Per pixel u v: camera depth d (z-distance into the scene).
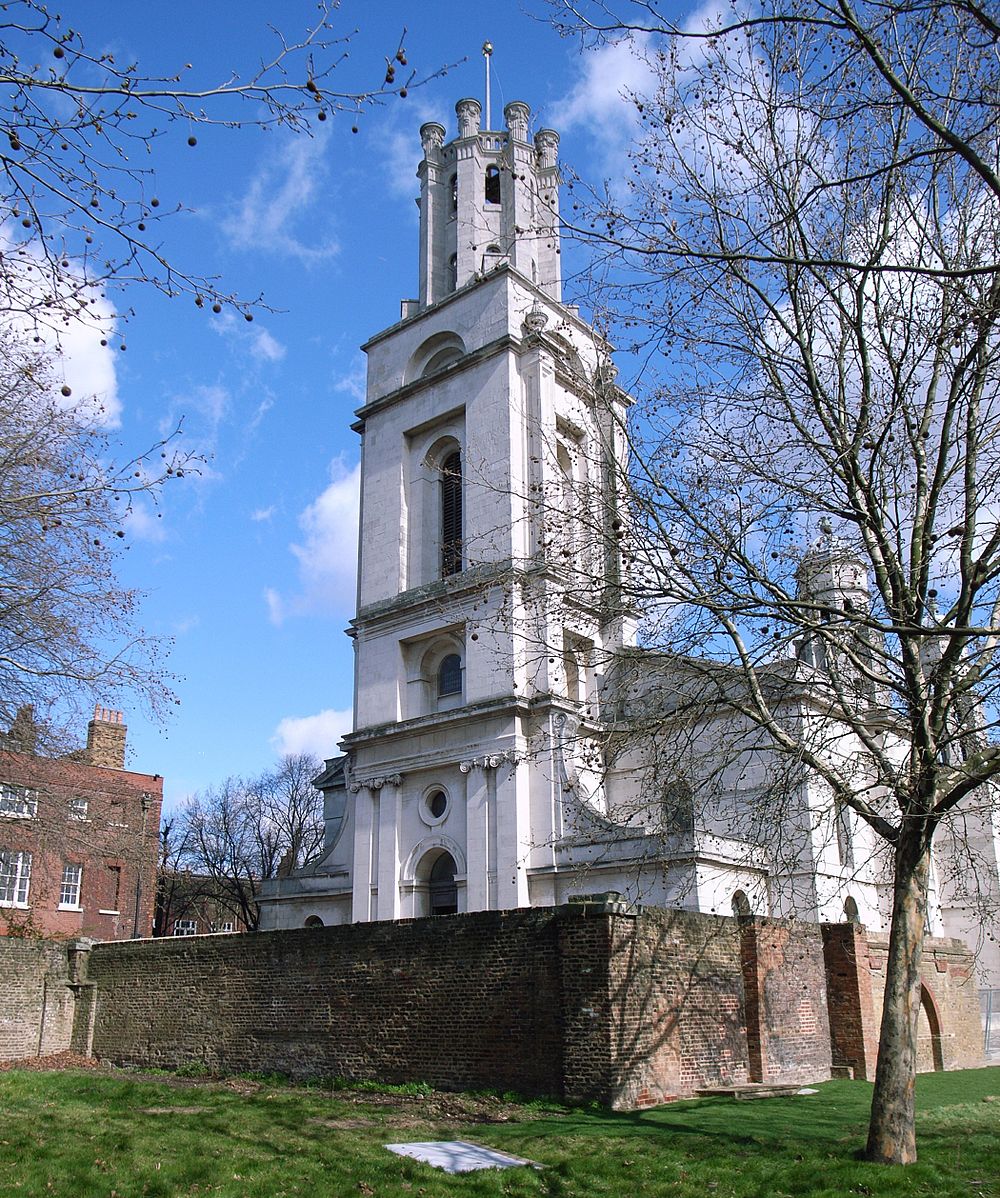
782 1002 20.62
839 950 22.41
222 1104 17.48
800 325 15.88
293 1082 21.86
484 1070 18.44
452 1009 19.31
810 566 16.55
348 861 40.53
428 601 39.31
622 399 21.91
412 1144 13.61
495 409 40.03
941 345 15.21
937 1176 11.52
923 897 13.79
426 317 44.78
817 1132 14.44
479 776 35.66
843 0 10.16
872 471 15.03
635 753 36.22
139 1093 18.64
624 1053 16.72
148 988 27.19
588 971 17.11
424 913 37.06
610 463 17.03
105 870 46.16
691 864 29.83
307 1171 11.71
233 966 24.70
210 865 71.69
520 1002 18.17
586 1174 11.75
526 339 40.62
